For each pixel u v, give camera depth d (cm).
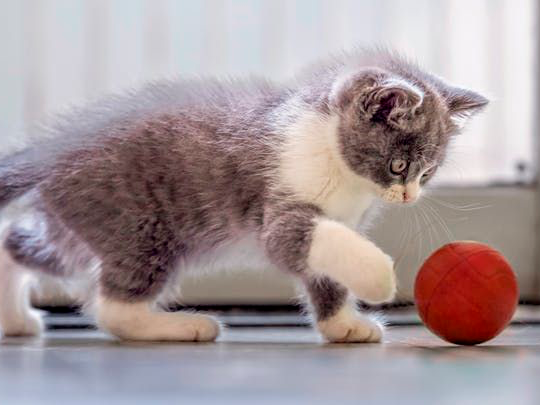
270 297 501
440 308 253
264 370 189
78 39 516
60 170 296
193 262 303
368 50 322
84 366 198
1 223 320
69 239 304
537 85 522
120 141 292
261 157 286
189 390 160
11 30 512
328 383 170
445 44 526
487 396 156
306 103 293
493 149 527
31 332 322
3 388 166
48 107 513
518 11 525
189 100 303
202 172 289
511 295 253
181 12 520
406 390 162
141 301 291
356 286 254
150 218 289
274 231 274
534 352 233
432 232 462
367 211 305
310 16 526
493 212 515
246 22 524
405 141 285
